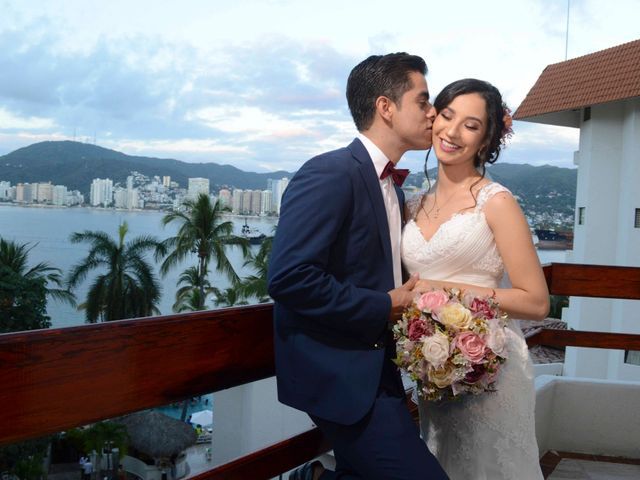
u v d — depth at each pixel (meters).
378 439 1.57
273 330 1.78
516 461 1.91
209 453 24.50
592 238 25.08
